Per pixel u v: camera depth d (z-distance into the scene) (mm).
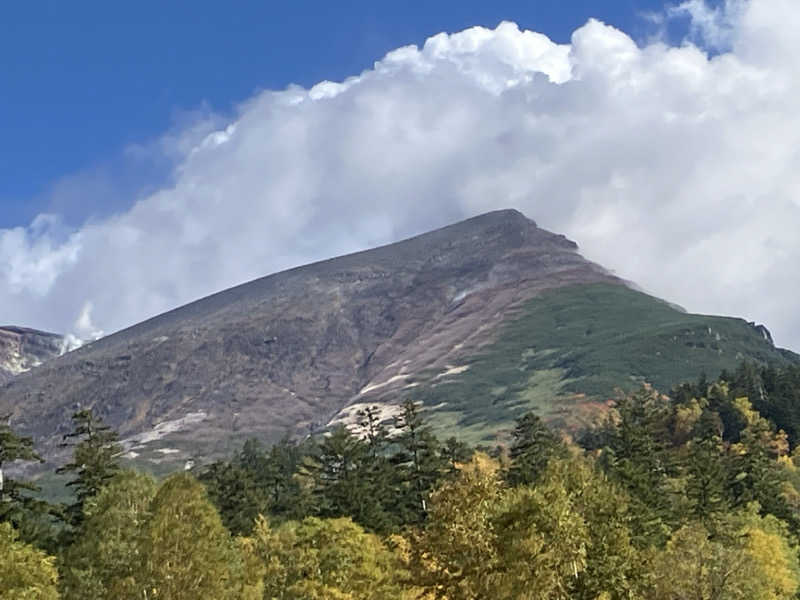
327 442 115312
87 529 65750
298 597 68188
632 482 100562
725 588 68500
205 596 53062
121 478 67875
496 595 42125
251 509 105625
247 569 67312
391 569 69188
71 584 60688
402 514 106062
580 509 58719
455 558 43594
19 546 52500
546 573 43594
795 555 103375
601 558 56219
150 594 52188
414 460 111875
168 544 53469
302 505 110062
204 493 61562
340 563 70688
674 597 68062
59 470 80375
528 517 44875
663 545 89312
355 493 101312
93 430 82750
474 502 45188
